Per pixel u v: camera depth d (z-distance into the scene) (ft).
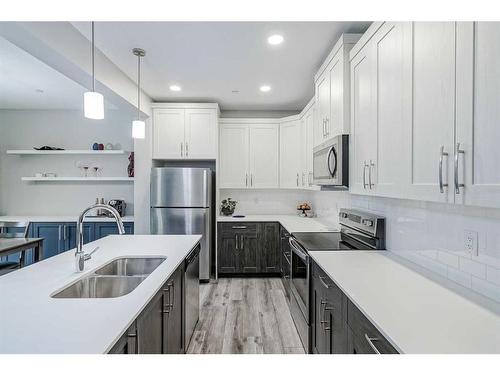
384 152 5.75
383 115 5.79
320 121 9.90
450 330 3.46
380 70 5.90
